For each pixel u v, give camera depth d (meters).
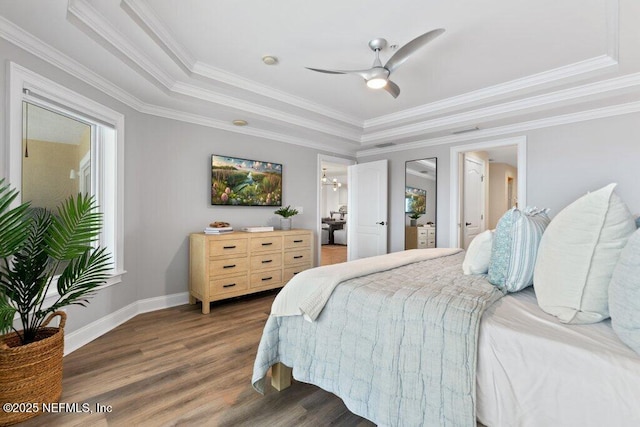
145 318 2.93
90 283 1.83
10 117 1.80
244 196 3.90
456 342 1.10
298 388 1.82
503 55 2.57
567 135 3.30
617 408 0.81
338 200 11.00
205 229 3.42
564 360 0.91
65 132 2.35
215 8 1.99
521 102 3.25
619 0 1.84
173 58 2.50
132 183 2.95
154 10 2.01
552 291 1.16
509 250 1.45
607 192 1.05
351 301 1.48
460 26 2.16
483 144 3.94
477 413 1.05
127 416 1.54
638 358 0.83
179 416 1.55
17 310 1.54
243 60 2.70
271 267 3.61
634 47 2.28
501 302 1.31
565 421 0.88
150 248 3.15
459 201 4.27
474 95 3.40
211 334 2.56
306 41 2.39
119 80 2.51
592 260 1.06
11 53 1.81
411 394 1.19
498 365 1.02
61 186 2.32
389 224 4.99
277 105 3.53
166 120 3.25
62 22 1.76
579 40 2.33
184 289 3.42
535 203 3.52
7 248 1.49
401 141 4.60
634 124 2.93
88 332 2.41
